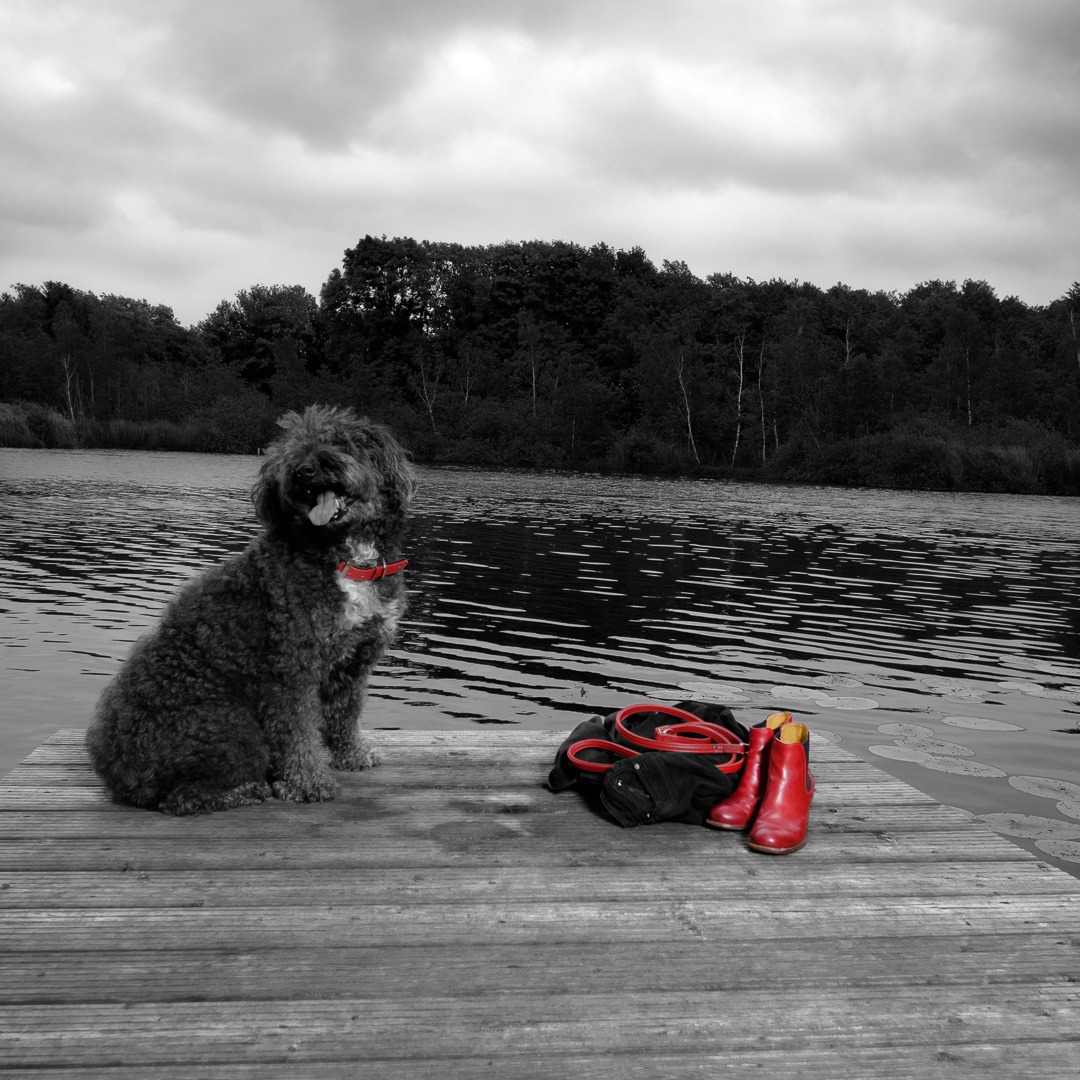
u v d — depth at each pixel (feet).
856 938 9.23
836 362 197.26
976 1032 7.77
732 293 249.96
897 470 156.76
